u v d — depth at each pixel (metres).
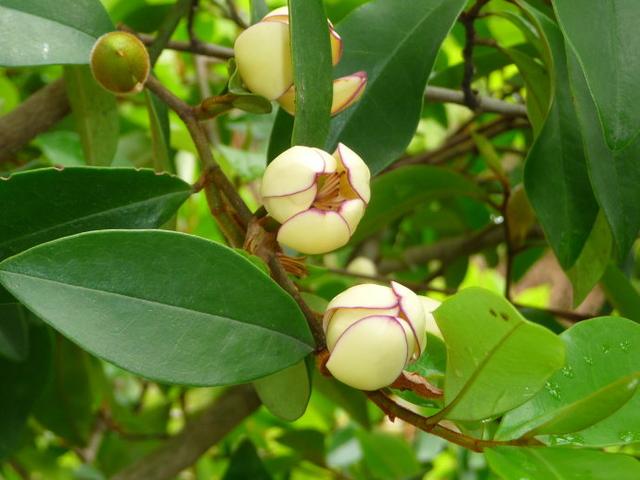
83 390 0.33
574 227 0.21
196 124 0.18
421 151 0.42
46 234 0.16
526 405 0.16
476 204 0.38
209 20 0.40
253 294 0.15
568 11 0.16
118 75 0.18
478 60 0.28
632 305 0.25
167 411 0.38
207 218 0.40
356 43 0.21
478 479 0.39
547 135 0.21
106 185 0.16
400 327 0.14
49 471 0.36
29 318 0.27
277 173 0.15
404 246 0.44
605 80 0.16
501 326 0.13
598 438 0.15
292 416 0.18
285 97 0.18
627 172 0.19
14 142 0.26
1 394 0.27
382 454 0.37
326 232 0.15
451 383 0.15
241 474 0.28
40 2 0.18
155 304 0.14
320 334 0.16
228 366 0.15
